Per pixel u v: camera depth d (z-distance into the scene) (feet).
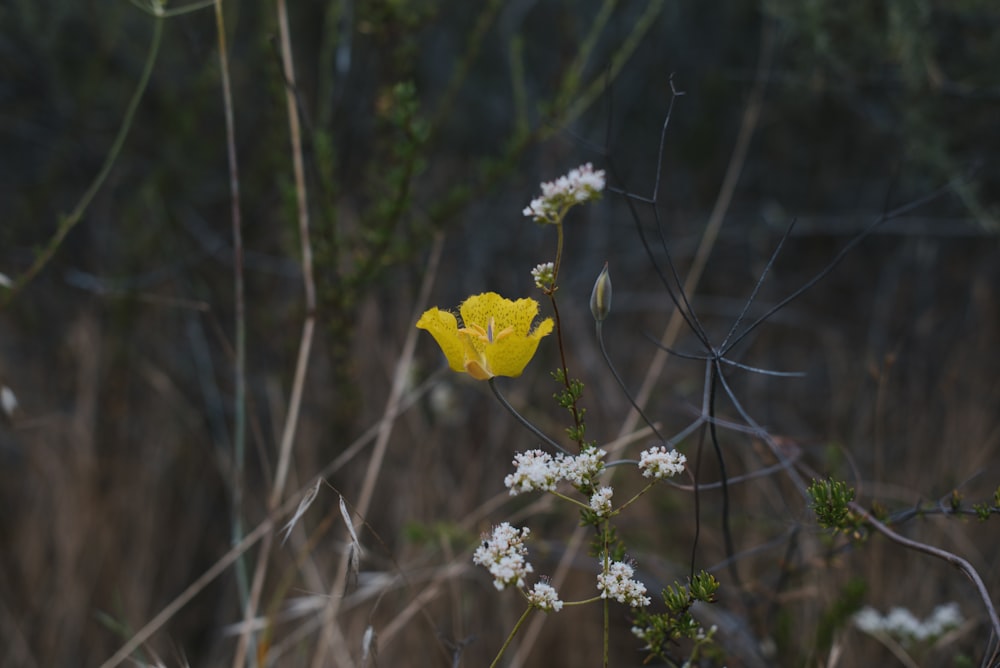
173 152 14.40
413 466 12.22
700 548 11.51
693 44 17.69
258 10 15.24
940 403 13.00
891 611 9.18
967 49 12.72
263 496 12.84
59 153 14.71
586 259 15.90
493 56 17.61
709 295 16.20
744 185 17.06
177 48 15.17
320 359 12.87
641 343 14.87
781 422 13.60
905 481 11.87
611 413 13.10
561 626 11.82
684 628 5.53
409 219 11.87
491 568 4.93
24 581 12.35
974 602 9.56
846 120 16.02
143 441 13.48
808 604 9.26
